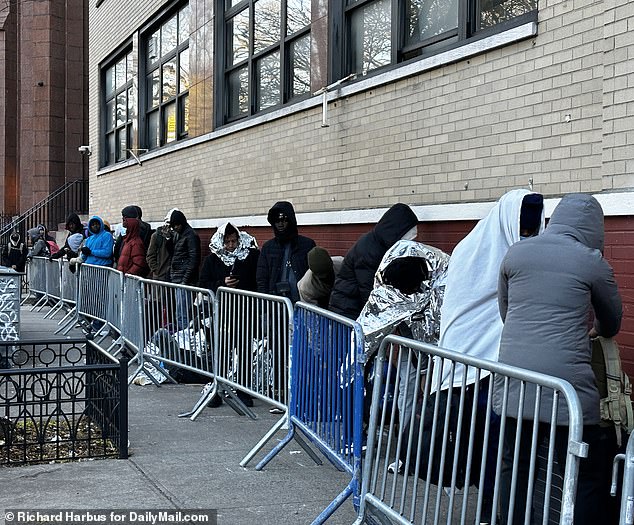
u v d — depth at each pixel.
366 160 8.08
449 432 4.16
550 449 3.12
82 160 25.36
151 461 5.85
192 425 6.98
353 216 8.21
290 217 7.72
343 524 4.66
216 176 12.02
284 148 9.87
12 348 9.88
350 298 6.36
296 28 9.77
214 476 5.52
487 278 4.54
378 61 8.12
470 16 6.73
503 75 6.20
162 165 14.47
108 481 5.36
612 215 5.11
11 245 20.11
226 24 12.03
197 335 7.68
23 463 5.72
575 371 3.70
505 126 6.18
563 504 2.94
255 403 7.95
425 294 5.11
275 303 6.15
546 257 3.82
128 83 17.19
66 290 14.31
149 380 8.88
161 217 14.52
